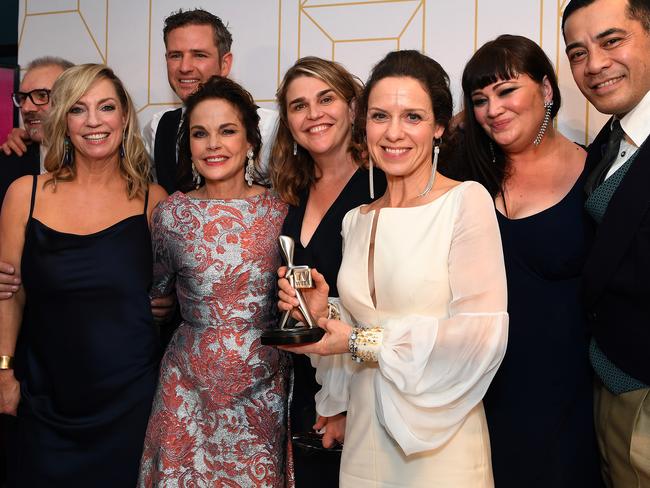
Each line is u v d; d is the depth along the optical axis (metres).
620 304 2.01
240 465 2.29
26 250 2.55
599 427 2.18
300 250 2.42
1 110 3.96
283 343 1.86
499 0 3.42
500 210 2.34
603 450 2.17
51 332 2.51
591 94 2.09
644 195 1.93
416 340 1.74
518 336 2.26
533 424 2.23
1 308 2.62
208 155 2.40
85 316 2.49
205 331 2.35
